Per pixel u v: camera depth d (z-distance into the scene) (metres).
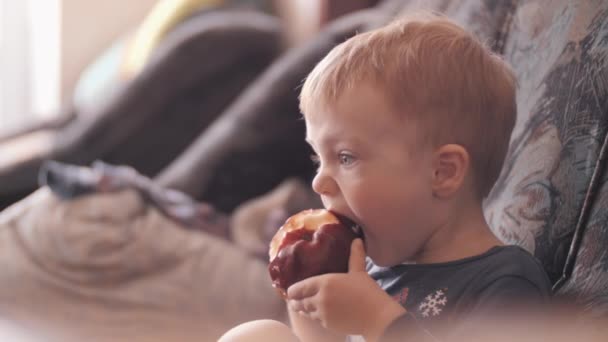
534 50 1.56
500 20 1.69
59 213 2.51
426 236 1.26
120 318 2.38
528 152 1.46
